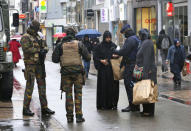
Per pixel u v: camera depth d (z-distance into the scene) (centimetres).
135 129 1079
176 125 1122
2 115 1242
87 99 1596
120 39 4369
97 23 5375
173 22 3228
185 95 1648
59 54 1197
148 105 1248
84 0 6069
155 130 1065
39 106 1418
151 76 1240
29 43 1247
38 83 1295
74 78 1189
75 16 6725
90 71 2953
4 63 1512
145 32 1255
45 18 8981
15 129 1042
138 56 1240
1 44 1553
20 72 2902
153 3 3569
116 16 4450
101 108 1379
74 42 1195
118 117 1241
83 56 1199
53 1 8406
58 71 2962
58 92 1814
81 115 1190
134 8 3972
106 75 1366
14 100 1556
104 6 5006
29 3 11019
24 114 1251
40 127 1069
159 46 2555
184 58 2034
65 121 1199
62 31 6050
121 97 1634
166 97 1611
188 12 2977
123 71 1355
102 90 1367
